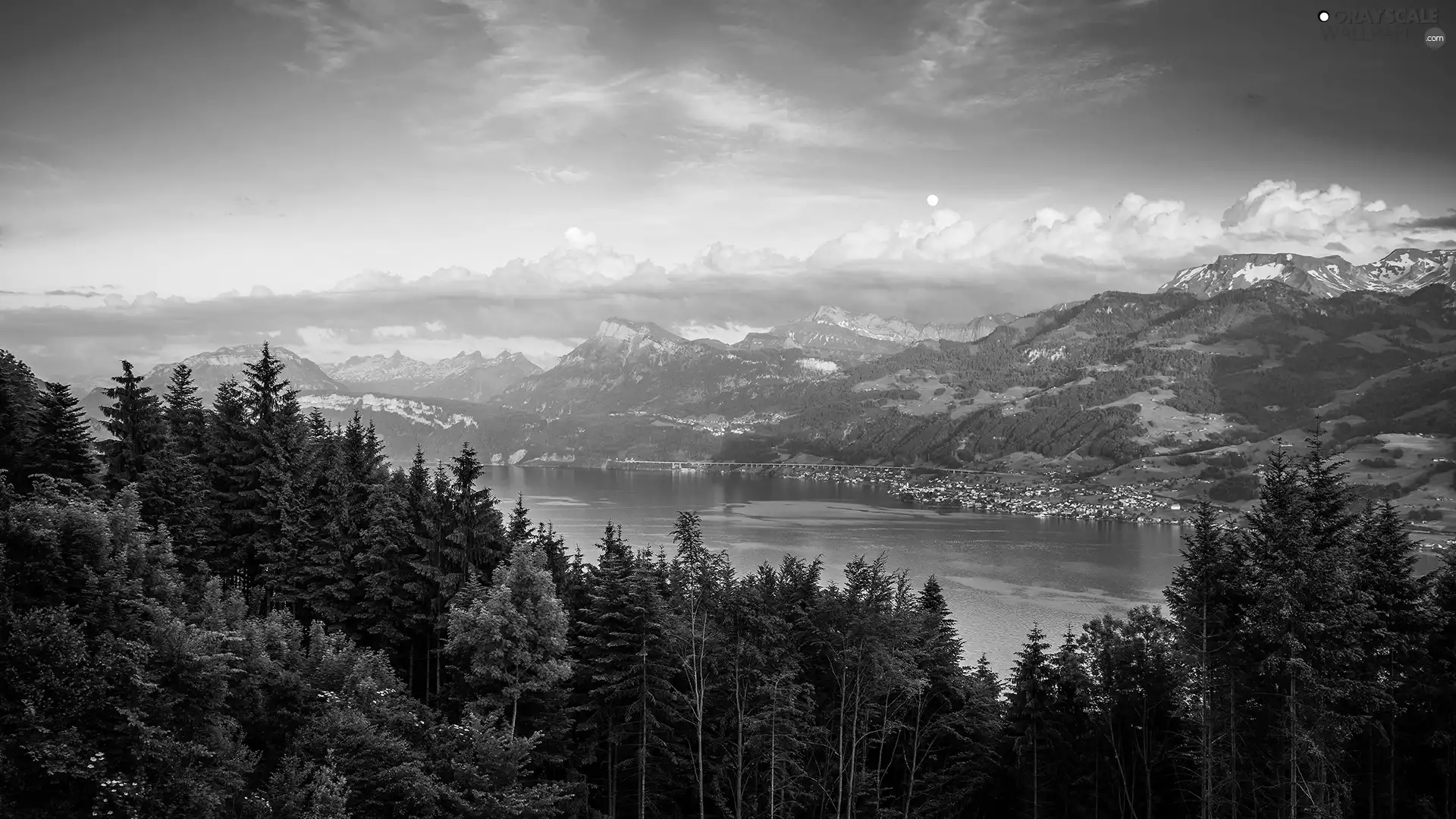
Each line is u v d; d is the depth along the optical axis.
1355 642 42.91
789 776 54.31
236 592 53.91
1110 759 62.00
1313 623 41.44
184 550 63.91
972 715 61.50
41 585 35.28
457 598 53.09
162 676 34.91
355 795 37.81
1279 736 45.91
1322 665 43.25
